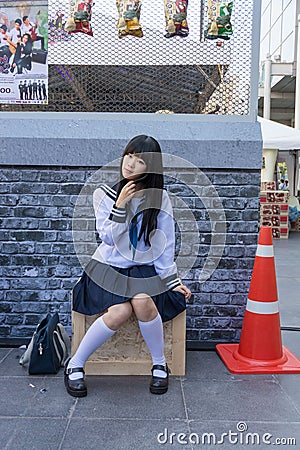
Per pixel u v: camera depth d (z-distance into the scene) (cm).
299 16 1567
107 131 334
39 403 255
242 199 337
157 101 352
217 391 273
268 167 1135
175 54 346
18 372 296
